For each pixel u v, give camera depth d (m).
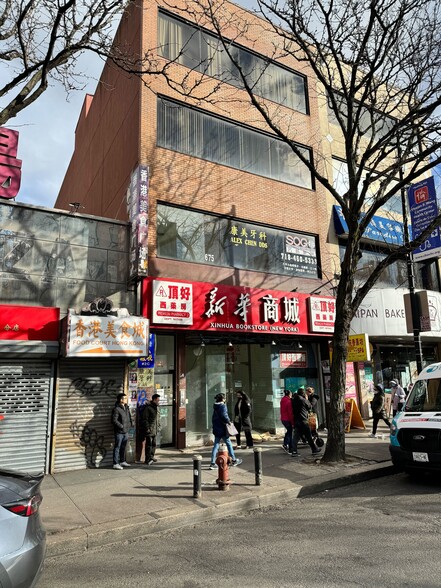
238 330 11.33
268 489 6.92
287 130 14.18
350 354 12.95
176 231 11.33
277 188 13.48
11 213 8.94
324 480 7.44
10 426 8.25
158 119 11.63
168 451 10.38
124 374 9.66
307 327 12.80
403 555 4.37
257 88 13.86
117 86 13.70
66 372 8.98
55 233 9.38
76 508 6.16
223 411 8.75
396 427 7.80
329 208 14.61
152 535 5.47
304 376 13.51
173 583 4.01
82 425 8.96
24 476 3.95
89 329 8.56
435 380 8.46
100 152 15.89
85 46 6.75
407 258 12.61
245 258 12.48
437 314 15.28
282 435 12.42
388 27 8.28
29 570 3.21
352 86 9.13
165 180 11.25
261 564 4.35
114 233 10.12
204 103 12.52
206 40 12.93
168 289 10.27
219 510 6.16
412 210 12.93
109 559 4.74
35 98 6.30
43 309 8.72
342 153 15.56
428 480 7.71
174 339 11.14
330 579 3.91
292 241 13.59
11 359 8.46
